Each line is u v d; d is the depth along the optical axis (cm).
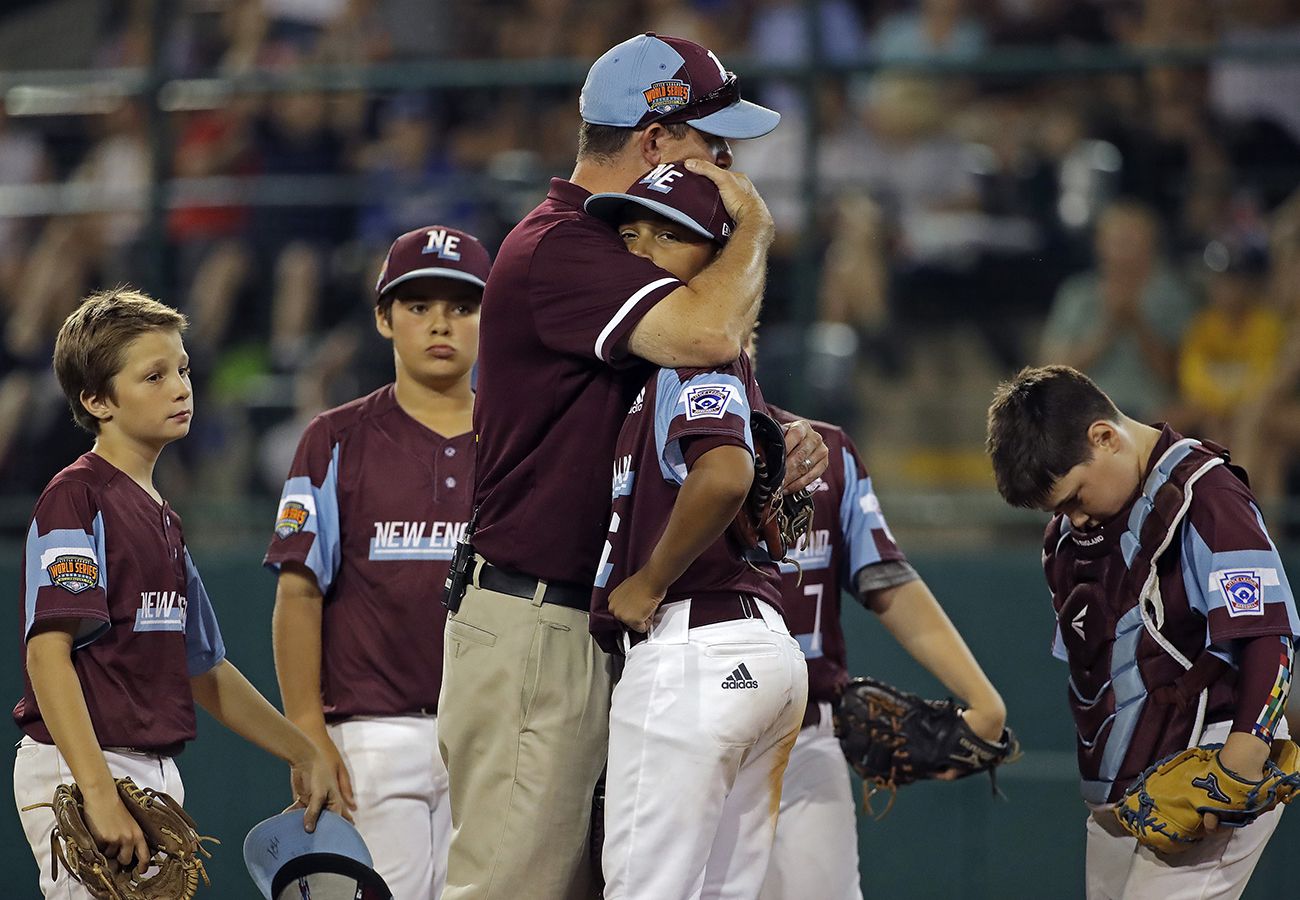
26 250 2517
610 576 1140
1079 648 1310
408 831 1530
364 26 2978
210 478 2412
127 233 2472
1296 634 1220
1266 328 2273
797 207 2398
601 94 1225
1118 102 2377
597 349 1138
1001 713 1505
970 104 2456
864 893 2183
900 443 2333
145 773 1345
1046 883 2147
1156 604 1252
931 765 1489
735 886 1155
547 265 1161
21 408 2497
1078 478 1262
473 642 1198
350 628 1558
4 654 2286
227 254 2467
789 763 1461
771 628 1134
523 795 1174
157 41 2450
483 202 2452
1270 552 1225
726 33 2977
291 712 1530
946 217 2355
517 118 2583
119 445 1392
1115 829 1320
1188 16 2755
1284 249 2278
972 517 2281
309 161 2580
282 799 2227
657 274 1136
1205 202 2311
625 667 1134
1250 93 2350
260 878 1407
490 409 1211
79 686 1291
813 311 2291
